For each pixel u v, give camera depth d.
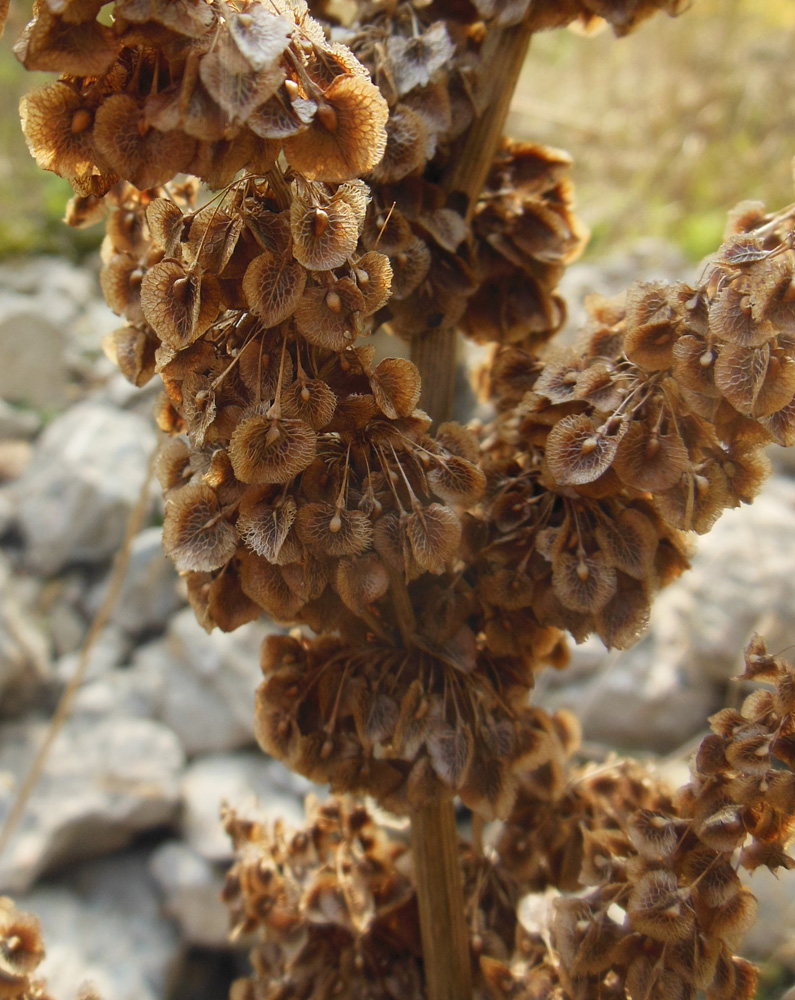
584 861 0.12
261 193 0.10
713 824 0.11
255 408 0.10
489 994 0.13
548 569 0.11
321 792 0.27
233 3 0.09
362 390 0.10
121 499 0.32
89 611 0.32
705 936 0.11
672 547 0.11
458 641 0.12
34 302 0.41
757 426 0.10
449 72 0.12
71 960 0.24
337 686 0.12
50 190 0.46
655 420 0.10
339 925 0.14
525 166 0.13
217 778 0.27
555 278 0.13
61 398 0.38
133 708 0.29
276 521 0.10
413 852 0.13
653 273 0.40
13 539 0.33
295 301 0.09
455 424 0.11
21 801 0.19
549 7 0.12
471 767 0.11
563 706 0.27
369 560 0.10
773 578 0.27
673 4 0.12
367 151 0.09
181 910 0.25
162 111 0.09
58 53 0.09
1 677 0.28
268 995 0.14
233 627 0.11
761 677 0.11
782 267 0.10
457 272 0.12
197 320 0.10
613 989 0.12
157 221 0.10
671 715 0.27
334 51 0.09
